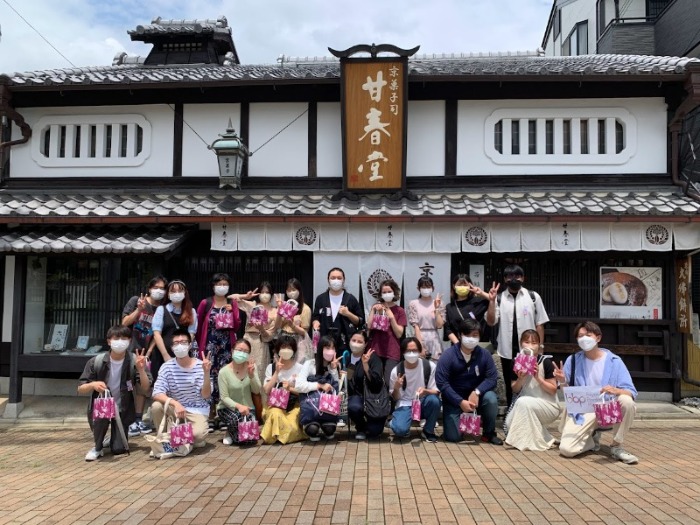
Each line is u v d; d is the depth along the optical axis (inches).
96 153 384.2
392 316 272.1
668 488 192.2
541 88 359.6
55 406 329.1
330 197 353.1
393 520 165.5
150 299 283.4
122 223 325.7
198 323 285.4
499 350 291.6
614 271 335.0
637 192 341.4
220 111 378.9
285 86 367.9
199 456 236.2
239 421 248.7
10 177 384.2
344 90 345.4
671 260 331.0
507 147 364.8
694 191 333.4
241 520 166.4
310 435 252.1
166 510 174.7
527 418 245.6
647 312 332.8
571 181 358.3
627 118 358.0
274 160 373.7
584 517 167.0
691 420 302.5
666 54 567.2
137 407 282.8
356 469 214.1
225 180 354.6
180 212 322.0
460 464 220.7
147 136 380.8
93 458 235.1
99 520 167.5
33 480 208.4
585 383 243.8
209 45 526.0
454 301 290.7
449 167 363.6
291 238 327.9
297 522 164.7
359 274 327.0
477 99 365.4
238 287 346.9
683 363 332.5
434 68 392.5
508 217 309.1
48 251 307.3
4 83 362.9
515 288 286.4
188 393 248.5
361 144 348.2
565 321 329.7
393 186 348.2
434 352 286.8
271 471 212.8
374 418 250.2
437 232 322.7
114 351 244.8
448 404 258.4
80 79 369.1
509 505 176.7
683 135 398.6
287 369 260.4
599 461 226.5
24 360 321.1
